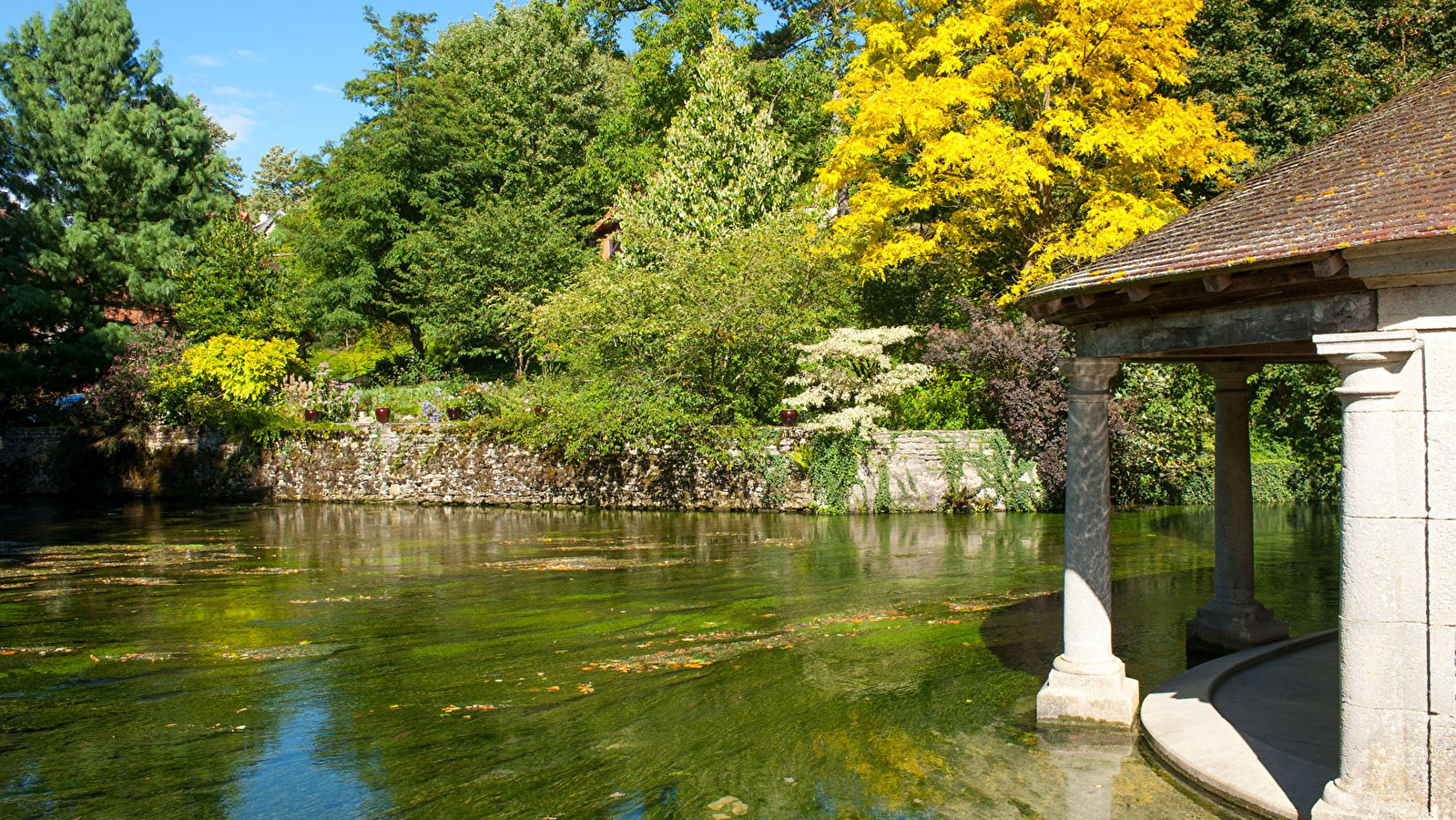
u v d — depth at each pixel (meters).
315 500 23.67
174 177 34.50
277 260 34.47
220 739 5.96
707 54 26.44
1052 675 6.16
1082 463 6.08
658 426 19.77
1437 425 3.90
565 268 29.34
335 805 4.88
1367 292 4.16
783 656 7.87
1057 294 5.59
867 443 18.89
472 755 5.60
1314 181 5.21
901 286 23.97
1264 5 22.83
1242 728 5.53
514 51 34.75
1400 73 20.28
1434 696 3.88
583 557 13.76
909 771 5.22
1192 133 17.30
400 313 32.62
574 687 7.05
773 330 20.23
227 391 24.89
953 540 14.78
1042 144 18.03
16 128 32.44
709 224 23.52
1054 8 18.77
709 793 4.95
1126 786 4.93
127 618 9.79
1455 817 3.83
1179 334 5.30
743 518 18.41
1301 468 20.22
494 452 22.00
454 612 9.91
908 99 18.23
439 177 31.70
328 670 7.65
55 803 4.95
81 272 32.50
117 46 34.44
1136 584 10.96
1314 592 10.33
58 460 26.20
